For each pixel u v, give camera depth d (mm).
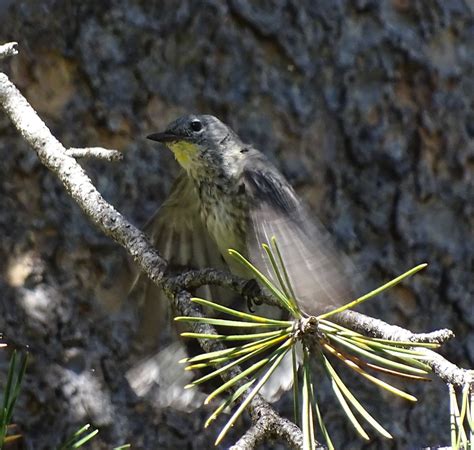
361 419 10500
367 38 11102
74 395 9984
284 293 5578
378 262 10859
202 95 10703
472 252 11070
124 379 10156
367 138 10977
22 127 7590
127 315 10305
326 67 10984
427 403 10703
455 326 10961
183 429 10125
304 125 10820
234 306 8758
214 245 9234
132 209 10461
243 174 8461
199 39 10758
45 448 9789
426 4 11305
